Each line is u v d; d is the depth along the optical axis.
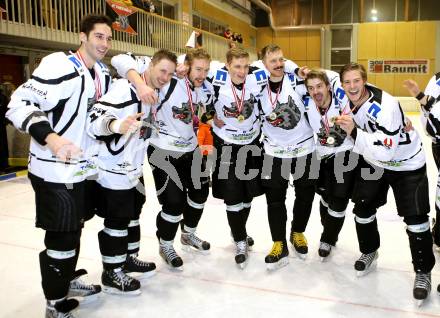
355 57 19.25
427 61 18.55
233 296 2.40
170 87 2.54
